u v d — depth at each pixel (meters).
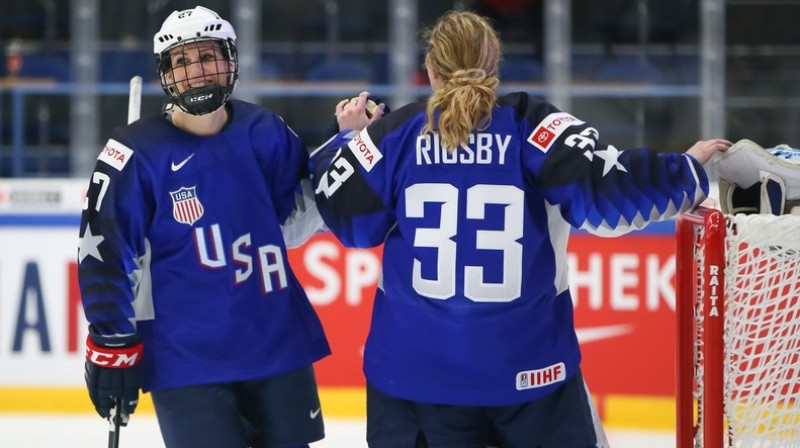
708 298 8.62
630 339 17.25
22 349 18.12
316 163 9.40
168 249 9.20
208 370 9.14
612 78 21.47
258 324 9.27
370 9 21.61
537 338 8.55
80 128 21.77
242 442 9.33
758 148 9.00
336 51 21.66
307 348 9.55
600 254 17.30
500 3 21.50
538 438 8.77
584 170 8.30
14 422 17.70
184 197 9.12
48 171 21.69
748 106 21.47
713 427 8.66
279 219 9.79
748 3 21.28
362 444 16.31
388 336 8.75
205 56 8.95
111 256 8.95
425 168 8.48
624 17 21.36
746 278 8.68
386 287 8.80
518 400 8.52
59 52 21.69
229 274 9.20
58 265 18.03
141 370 9.15
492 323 8.42
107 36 21.66
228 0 21.59
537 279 8.50
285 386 9.43
